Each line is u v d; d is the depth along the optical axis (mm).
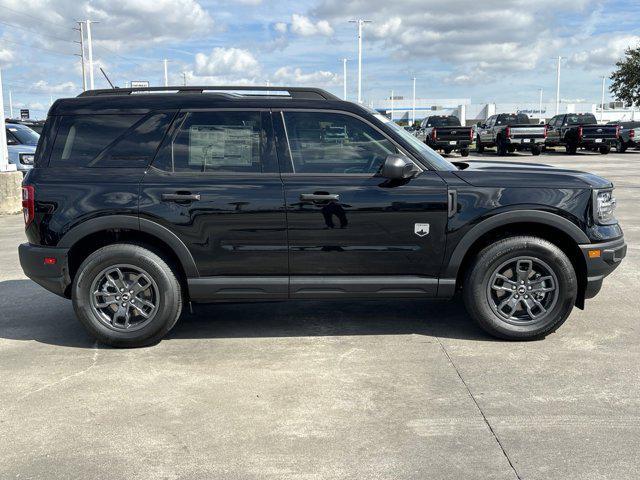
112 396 3895
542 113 102438
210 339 4980
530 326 4754
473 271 4699
